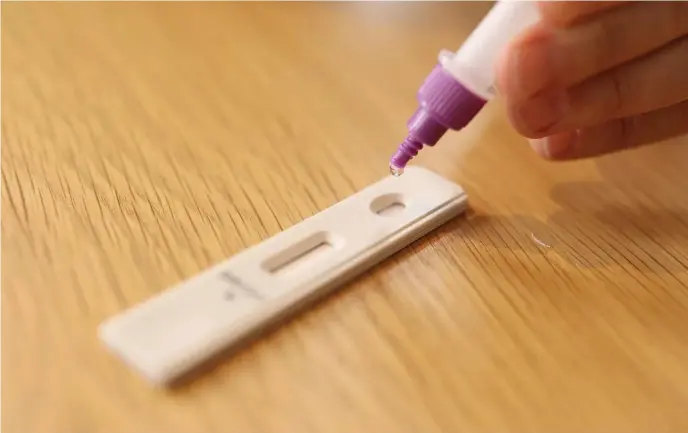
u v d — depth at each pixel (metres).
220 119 0.28
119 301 0.22
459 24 0.34
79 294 0.23
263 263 0.23
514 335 0.23
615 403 0.21
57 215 0.24
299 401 0.21
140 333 0.22
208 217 0.25
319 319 0.23
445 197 0.25
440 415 0.21
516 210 0.26
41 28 0.32
